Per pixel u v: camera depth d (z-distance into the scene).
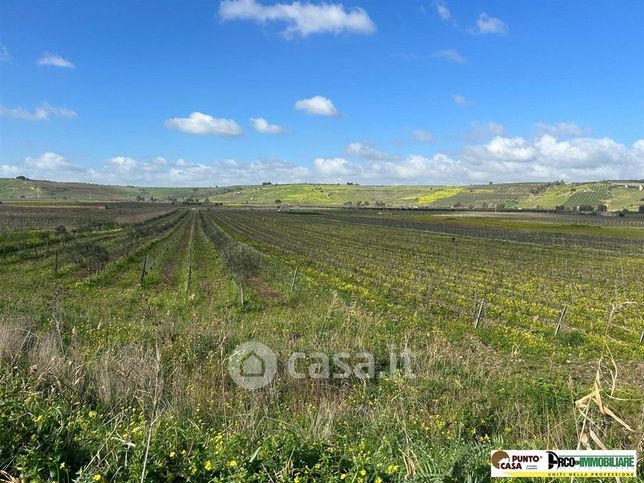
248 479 4.50
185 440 5.37
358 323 13.78
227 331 11.64
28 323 11.61
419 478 4.62
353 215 133.12
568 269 36.47
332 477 4.58
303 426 6.56
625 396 8.16
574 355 14.38
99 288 23.12
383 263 36.81
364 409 7.64
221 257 34.66
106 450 5.07
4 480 4.43
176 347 10.34
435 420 6.93
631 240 64.81
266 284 25.39
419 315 19.17
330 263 35.09
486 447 5.30
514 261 40.91
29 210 92.31
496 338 15.69
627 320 20.14
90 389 7.30
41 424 5.08
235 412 7.13
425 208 181.50
